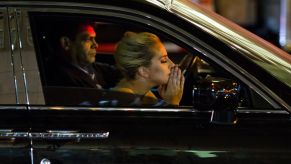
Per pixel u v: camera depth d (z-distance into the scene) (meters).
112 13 5.76
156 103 5.91
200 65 6.09
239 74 5.71
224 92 5.59
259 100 5.74
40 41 5.77
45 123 5.66
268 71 5.75
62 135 5.59
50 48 5.80
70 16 5.76
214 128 5.69
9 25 5.71
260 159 5.58
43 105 5.75
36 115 5.70
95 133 5.61
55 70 5.80
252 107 5.77
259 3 16.11
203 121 5.73
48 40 5.79
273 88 5.72
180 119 5.75
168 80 5.98
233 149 5.59
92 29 5.89
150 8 5.77
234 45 5.79
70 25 5.80
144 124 5.70
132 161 5.56
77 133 5.60
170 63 6.02
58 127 5.63
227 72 5.72
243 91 5.75
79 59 5.88
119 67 5.99
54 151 5.56
